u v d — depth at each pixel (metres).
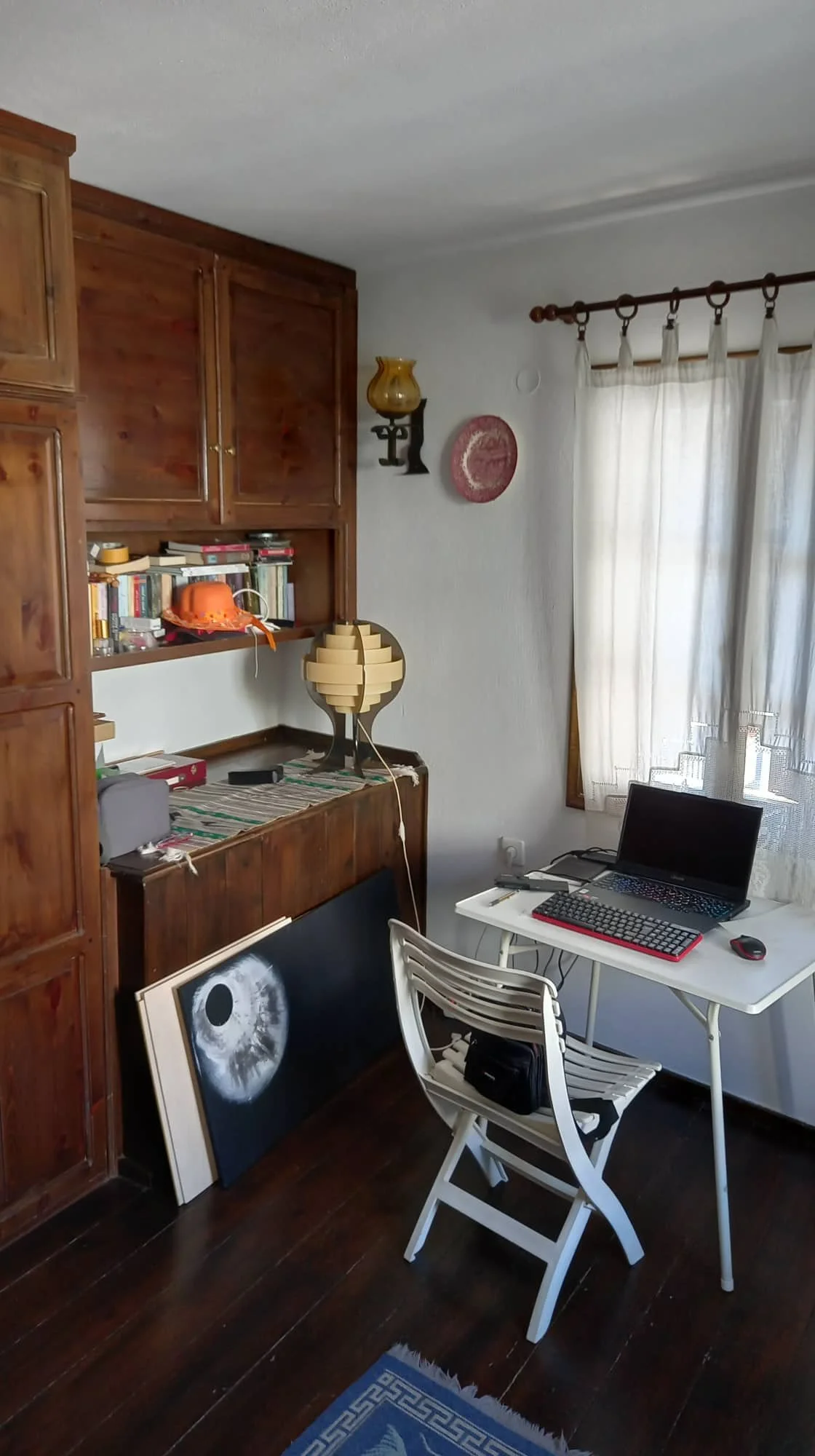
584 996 3.09
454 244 2.88
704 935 2.28
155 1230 2.34
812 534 2.39
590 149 2.16
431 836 3.39
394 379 2.98
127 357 2.52
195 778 3.11
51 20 1.60
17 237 1.98
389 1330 2.06
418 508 3.20
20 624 2.11
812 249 2.39
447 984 2.11
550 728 3.05
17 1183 2.30
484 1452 1.79
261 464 2.95
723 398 2.46
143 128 2.05
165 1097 2.40
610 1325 2.08
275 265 2.89
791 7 1.55
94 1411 1.87
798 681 2.46
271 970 2.69
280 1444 1.80
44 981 2.29
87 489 2.47
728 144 2.13
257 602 3.21
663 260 2.62
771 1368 1.98
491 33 1.64
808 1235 2.36
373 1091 2.91
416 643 3.29
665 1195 2.49
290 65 1.76
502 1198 2.47
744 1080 2.83
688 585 2.61
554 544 2.94
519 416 2.94
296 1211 2.41
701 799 2.52
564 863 2.71
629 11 1.56
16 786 2.15
